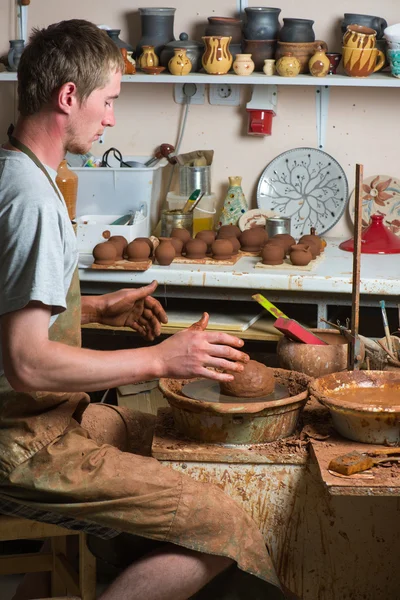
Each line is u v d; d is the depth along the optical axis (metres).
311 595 2.01
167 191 3.67
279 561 2.00
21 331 1.71
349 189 3.57
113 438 2.23
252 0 3.47
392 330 3.56
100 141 3.69
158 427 2.08
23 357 1.71
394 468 1.79
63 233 1.79
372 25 3.29
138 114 3.64
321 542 1.98
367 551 1.98
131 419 2.29
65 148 1.89
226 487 1.97
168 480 1.85
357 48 3.18
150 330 2.28
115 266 2.94
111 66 1.84
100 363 1.76
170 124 3.63
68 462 1.85
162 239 3.10
